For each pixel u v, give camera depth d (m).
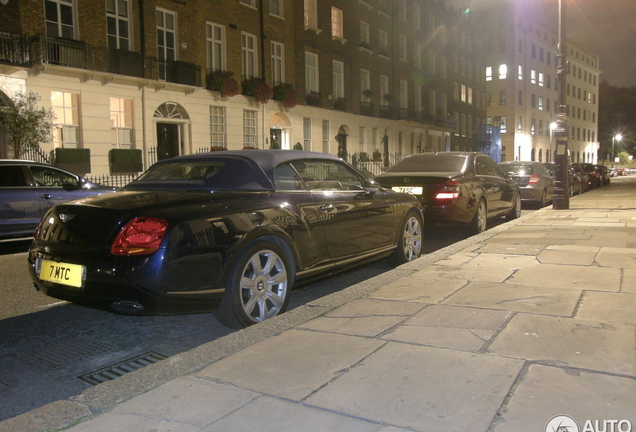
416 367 2.99
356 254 5.63
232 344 3.56
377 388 2.74
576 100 79.06
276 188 4.79
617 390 2.62
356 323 3.89
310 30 27.52
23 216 9.29
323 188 5.35
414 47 38.78
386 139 34.78
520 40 59.91
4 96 15.15
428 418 2.40
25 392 3.36
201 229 3.91
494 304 4.27
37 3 15.62
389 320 3.93
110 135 17.64
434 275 5.48
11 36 14.95
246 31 23.23
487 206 10.09
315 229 4.96
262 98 23.50
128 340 4.34
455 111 46.78
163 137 19.80
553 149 70.19
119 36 18.06
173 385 2.88
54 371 3.70
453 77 46.12
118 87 17.75
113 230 3.80
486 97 60.38
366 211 5.78
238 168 4.79
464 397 2.59
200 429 2.40
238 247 4.11
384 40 34.94
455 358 3.10
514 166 16.64
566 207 13.09
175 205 3.98
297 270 4.77
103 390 2.88
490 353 3.15
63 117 16.53
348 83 31.11
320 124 28.41
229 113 22.33
